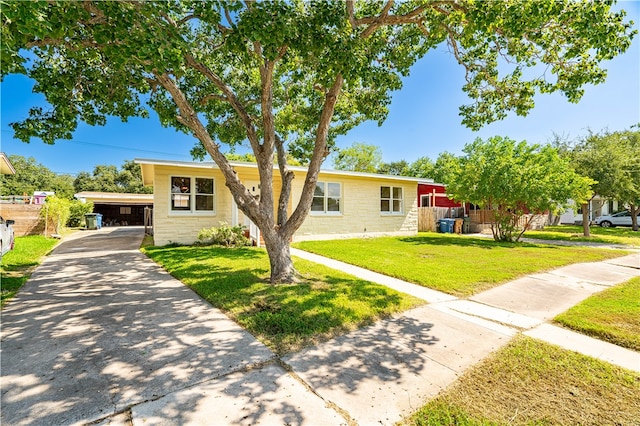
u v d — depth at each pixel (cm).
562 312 396
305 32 375
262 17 338
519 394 219
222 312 378
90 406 195
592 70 460
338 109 791
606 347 300
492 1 359
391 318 371
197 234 1041
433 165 3500
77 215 1975
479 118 630
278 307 388
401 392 219
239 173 1153
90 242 1097
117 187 4022
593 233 1562
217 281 507
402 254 838
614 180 1266
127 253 834
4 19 226
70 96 543
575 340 315
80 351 272
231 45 366
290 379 232
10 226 858
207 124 760
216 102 707
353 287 491
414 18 504
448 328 343
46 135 552
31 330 317
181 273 567
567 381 237
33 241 1020
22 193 3288
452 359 270
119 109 632
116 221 2689
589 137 1688
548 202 1046
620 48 371
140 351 273
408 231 1530
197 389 216
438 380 236
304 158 1166
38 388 214
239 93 749
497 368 255
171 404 198
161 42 283
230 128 757
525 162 1087
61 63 528
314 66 477
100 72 539
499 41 521
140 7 281
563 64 483
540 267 661
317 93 757
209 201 1076
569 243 1157
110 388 216
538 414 197
